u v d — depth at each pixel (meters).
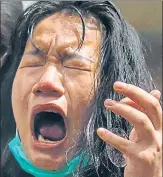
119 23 2.61
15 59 2.82
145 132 1.85
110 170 2.37
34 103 2.35
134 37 2.71
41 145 2.35
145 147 1.86
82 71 2.40
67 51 2.40
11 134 2.97
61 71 2.39
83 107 2.39
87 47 2.44
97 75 2.44
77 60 2.39
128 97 1.89
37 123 2.43
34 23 2.53
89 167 2.39
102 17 2.55
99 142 2.38
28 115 2.40
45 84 2.31
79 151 2.37
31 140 2.38
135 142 1.87
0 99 2.98
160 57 3.55
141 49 2.73
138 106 1.91
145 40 3.13
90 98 2.40
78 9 2.53
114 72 2.51
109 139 1.86
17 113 2.46
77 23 2.46
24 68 2.46
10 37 2.85
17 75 2.50
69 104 2.37
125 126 2.42
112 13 2.59
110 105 1.88
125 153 1.86
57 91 2.33
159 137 1.86
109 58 2.52
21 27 2.66
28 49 2.49
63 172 2.38
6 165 2.72
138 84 2.61
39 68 2.43
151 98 1.88
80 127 2.38
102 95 2.43
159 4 3.29
